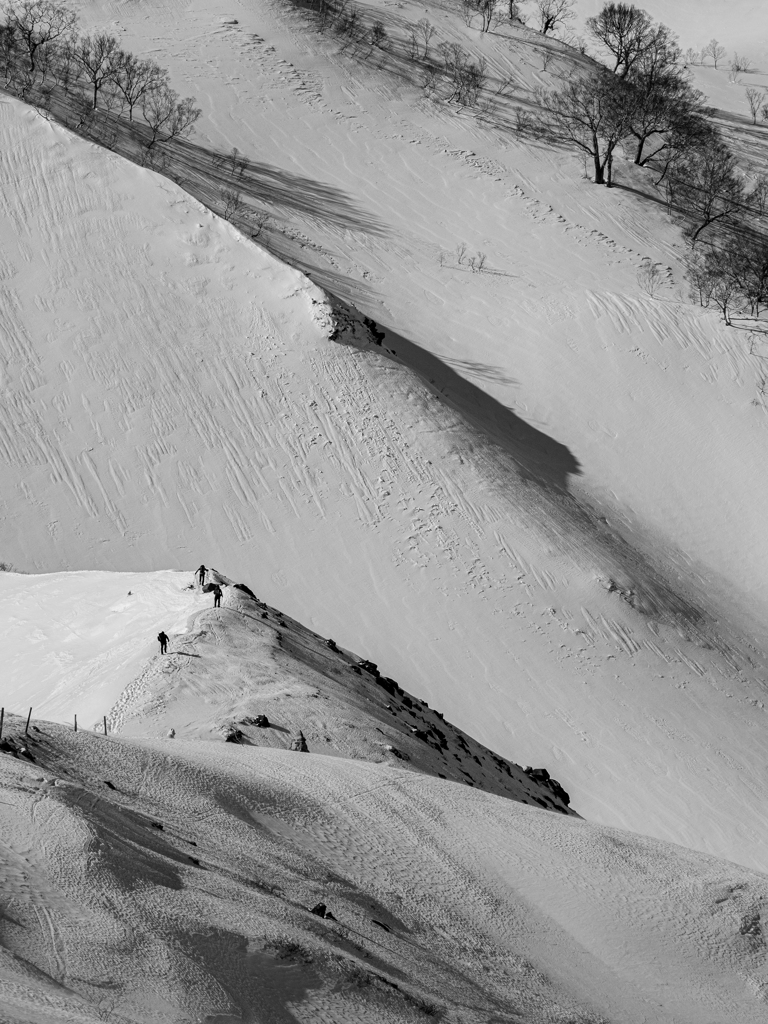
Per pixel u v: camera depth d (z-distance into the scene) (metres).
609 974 15.41
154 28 104.19
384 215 85.56
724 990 15.88
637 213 91.38
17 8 100.12
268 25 107.00
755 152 111.81
